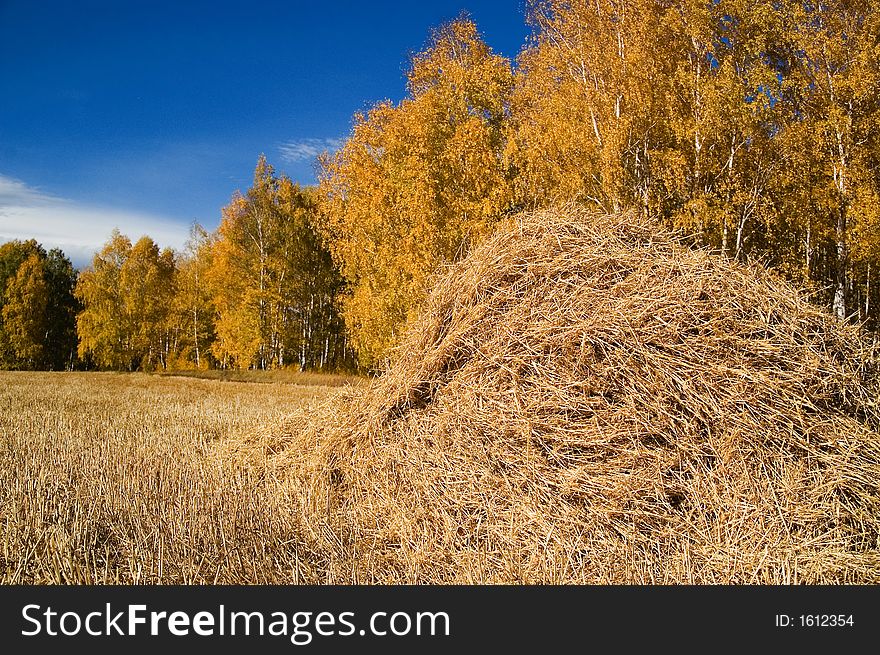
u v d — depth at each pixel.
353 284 21.22
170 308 36.69
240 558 3.87
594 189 13.34
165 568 3.69
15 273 43.34
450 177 15.46
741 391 4.13
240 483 5.39
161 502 4.86
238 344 27.66
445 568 3.92
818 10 13.08
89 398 14.26
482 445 4.43
